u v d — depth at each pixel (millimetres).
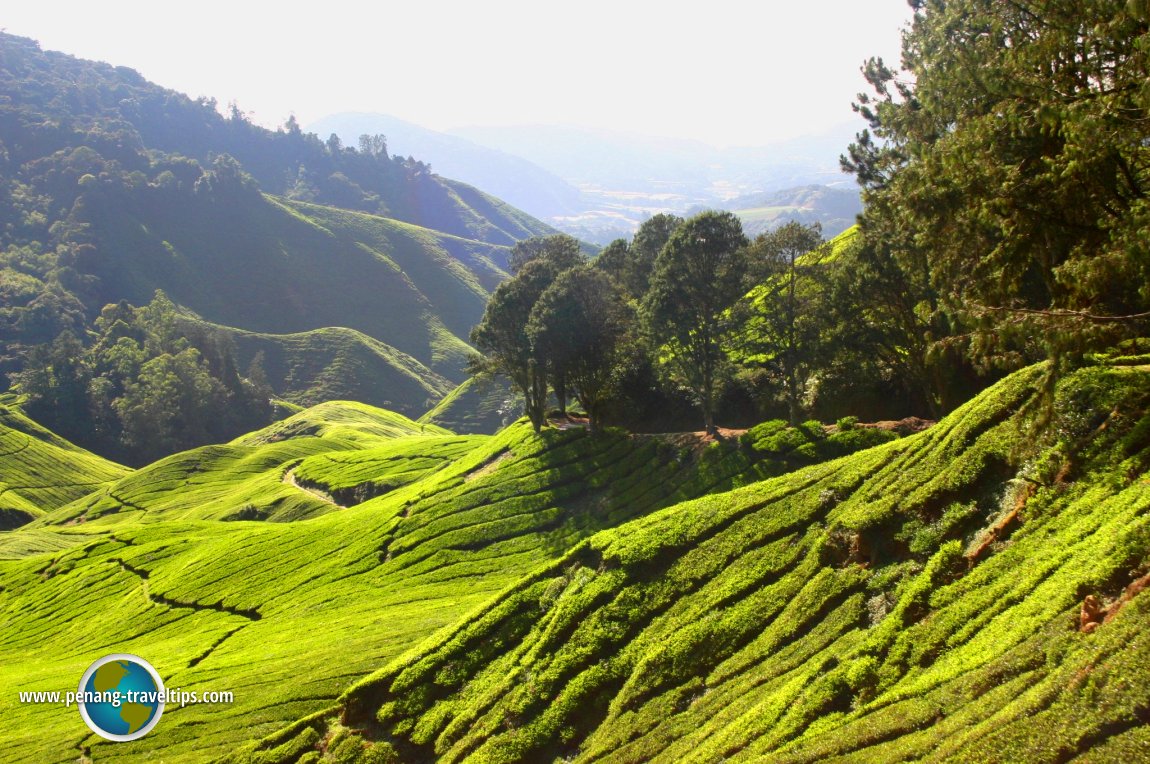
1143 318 18719
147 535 90875
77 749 38781
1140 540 17500
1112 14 19703
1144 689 14164
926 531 25266
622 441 63062
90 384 183125
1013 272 23219
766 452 49969
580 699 27812
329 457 121500
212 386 186625
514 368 74438
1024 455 24344
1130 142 19359
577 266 70250
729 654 26219
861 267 46562
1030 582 19859
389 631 43812
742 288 55625
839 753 18203
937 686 18609
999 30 25406
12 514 130375
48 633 71125
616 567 33312
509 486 63344
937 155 27188
